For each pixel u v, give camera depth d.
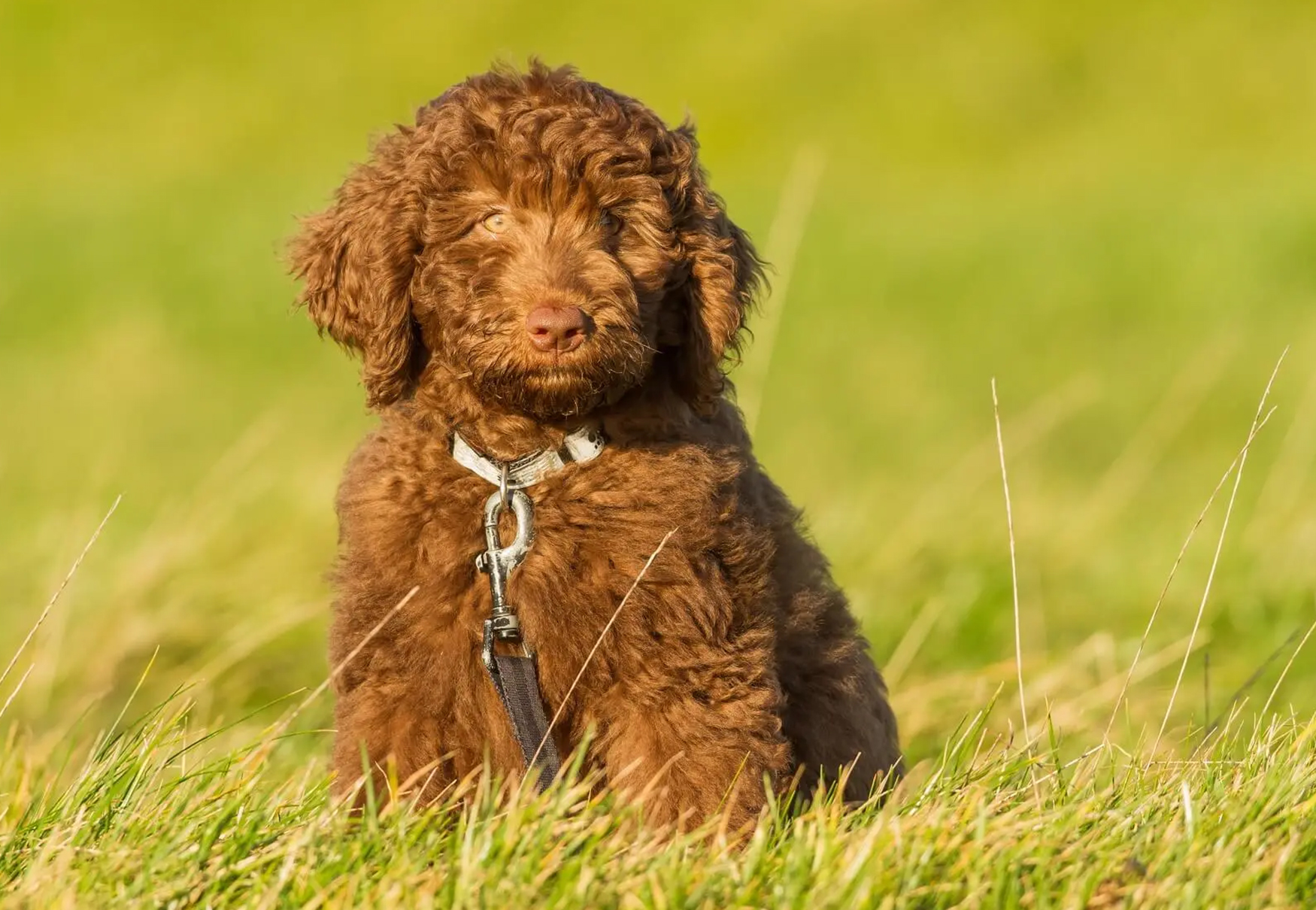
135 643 10.33
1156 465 19.56
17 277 31.36
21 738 8.44
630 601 6.44
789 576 7.27
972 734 7.17
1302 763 6.22
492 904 5.22
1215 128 44.12
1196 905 5.21
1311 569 12.34
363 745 6.01
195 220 35.53
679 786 6.47
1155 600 12.06
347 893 5.29
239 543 12.12
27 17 55.19
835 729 7.35
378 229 7.00
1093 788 6.55
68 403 23.09
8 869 5.83
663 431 6.93
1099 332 28.02
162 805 6.17
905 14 50.75
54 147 47.84
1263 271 29.62
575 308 6.41
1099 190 37.59
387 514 6.75
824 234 33.75
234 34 54.12
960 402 24.53
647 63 50.44
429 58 52.06
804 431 22.67
